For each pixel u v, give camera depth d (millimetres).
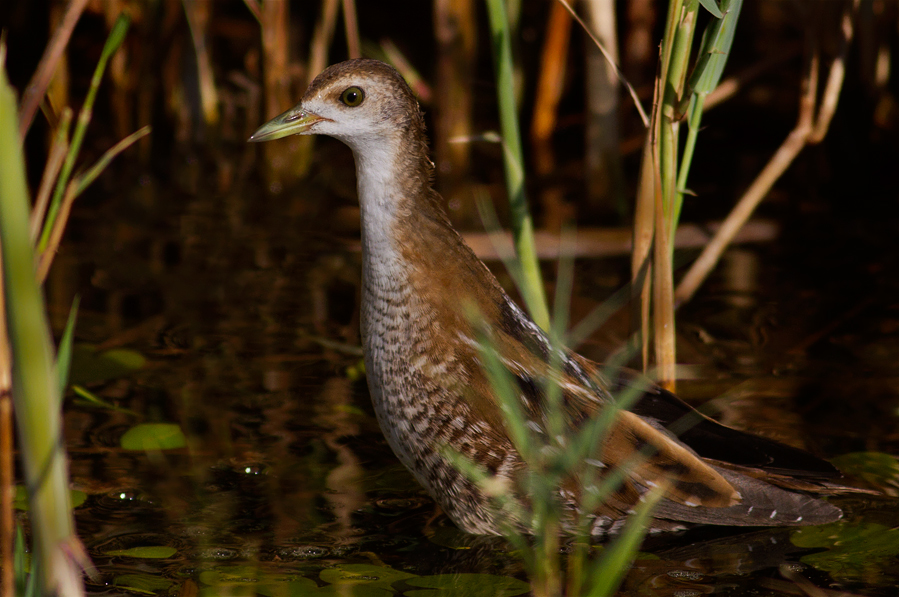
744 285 9133
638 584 5438
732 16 6164
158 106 12469
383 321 6000
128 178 11633
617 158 10977
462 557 5781
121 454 6605
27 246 3635
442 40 11562
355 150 6141
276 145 12375
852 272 9352
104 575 5395
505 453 5848
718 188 11289
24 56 12695
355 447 6812
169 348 7996
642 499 5871
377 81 5973
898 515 6062
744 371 7688
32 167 11516
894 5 11859
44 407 3754
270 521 5992
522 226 7016
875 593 5301
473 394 5824
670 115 6547
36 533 3863
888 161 11789
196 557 5605
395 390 6016
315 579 5418
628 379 6461
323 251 9859
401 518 6129
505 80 6863
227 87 13203
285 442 6820
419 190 6020
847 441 6750
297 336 8234
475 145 12594
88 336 8102
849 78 11656
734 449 6125
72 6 4164
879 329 8312
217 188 11453
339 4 13391
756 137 12672
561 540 5977
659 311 6930
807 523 5891
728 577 5508
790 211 10711
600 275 9344
